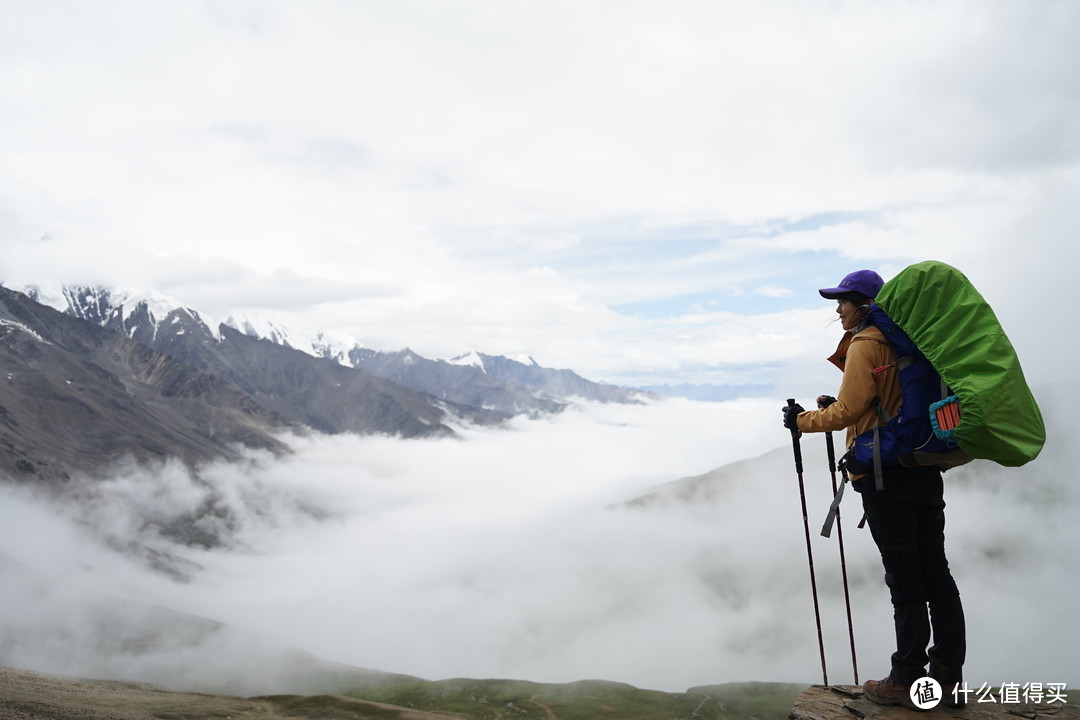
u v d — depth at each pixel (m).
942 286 2.68
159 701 46.19
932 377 2.73
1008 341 2.56
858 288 3.06
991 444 2.45
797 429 3.16
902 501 2.88
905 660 2.94
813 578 3.31
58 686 45.69
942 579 2.95
